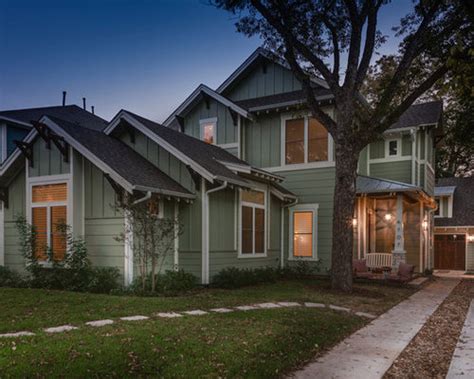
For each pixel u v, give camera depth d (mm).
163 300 8094
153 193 9922
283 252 15172
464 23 9062
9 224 11961
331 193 14406
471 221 22344
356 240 15219
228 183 11156
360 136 10773
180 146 11953
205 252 11000
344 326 6855
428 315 8227
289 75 16375
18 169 11812
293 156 15258
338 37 11836
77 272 9641
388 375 4680
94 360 4277
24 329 5617
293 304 8508
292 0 10797
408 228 17047
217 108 16344
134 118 12102
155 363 4391
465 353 5629
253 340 5402
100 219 10438
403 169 17031
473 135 20391
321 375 4566
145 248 9609
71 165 10539
